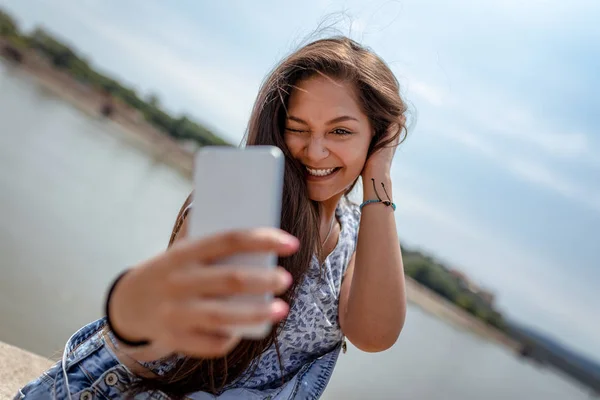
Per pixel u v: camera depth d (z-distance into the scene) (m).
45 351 5.91
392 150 1.98
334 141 1.72
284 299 1.64
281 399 1.67
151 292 0.73
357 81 1.74
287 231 1.69
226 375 1.52
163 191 31.11
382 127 1.89
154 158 55.06
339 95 1.69
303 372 1.79
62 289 8.46
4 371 2.68
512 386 23.45
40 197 14.48
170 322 0.72
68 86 77.50
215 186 0.81
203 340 0.73
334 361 1.87
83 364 1.49
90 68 81.31
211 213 0.81
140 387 1.45
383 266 1.74
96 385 1.46
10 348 2.91
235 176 0.81
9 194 13.30
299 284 1.68
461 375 18.66
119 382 1.47
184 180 47.19
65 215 13.92
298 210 1.70
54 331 6.63
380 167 1.90
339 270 1.91
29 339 6.11
